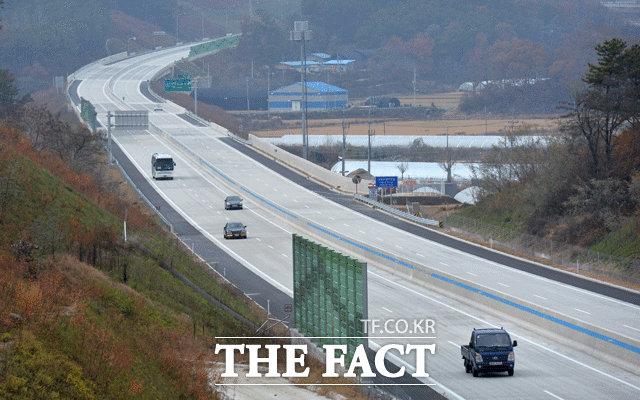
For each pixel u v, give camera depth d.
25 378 37.28
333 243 131.50
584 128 149.75
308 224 141.50
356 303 62.00
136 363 46.00
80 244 68.88
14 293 45.09
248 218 154.12
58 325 44.16
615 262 111.19
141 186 184.50
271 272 110.38
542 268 112.88
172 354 50.31
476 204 168.38
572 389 59.62
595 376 63.50
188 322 63.34
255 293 97.81
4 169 76.06
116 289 59.44
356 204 170.75
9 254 54.78
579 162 146.12
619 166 142.50
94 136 171.00
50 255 59.69
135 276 69.69
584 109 146.88
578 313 85.69
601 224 127.50
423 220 150.62
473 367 62.62
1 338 40.09
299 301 75.00
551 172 150.25
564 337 75.44
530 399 57.09
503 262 116.94
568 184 142.62
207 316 69.56
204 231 141.25
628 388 59.97
